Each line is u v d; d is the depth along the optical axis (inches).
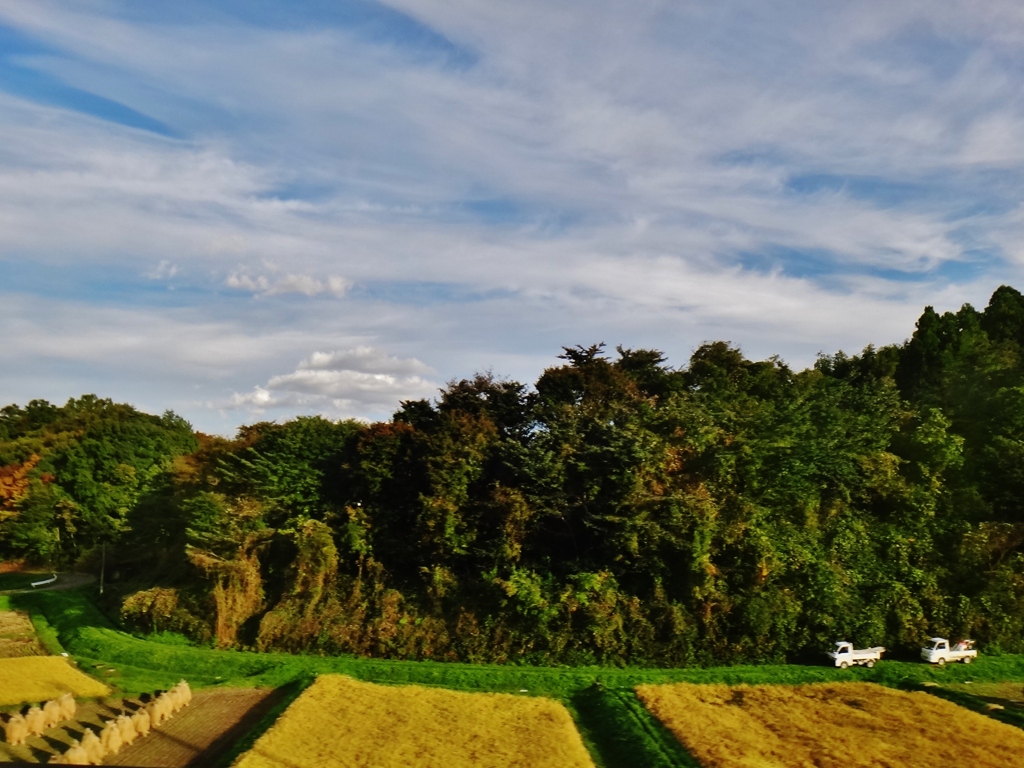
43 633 2155.5
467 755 1176.2
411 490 2126.0
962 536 1991.9
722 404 2175.2
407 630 1834.4
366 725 1307.8
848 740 1216.2
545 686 1596.9
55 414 5413.4
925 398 2532.0
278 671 1676.9
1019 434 2218.3
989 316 3095.5
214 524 2107.5
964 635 1777.8
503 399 2389.3
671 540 1812.3
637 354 2637.8
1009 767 1091.9
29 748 1248.8
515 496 1908.2
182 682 1520.7
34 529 3555.6
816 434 2158.0
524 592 1786.4
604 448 1888.5
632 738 1262.3
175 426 5265.8
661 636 1766.7
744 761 1122.0
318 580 1935.3
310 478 2190.0
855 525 2031.3
